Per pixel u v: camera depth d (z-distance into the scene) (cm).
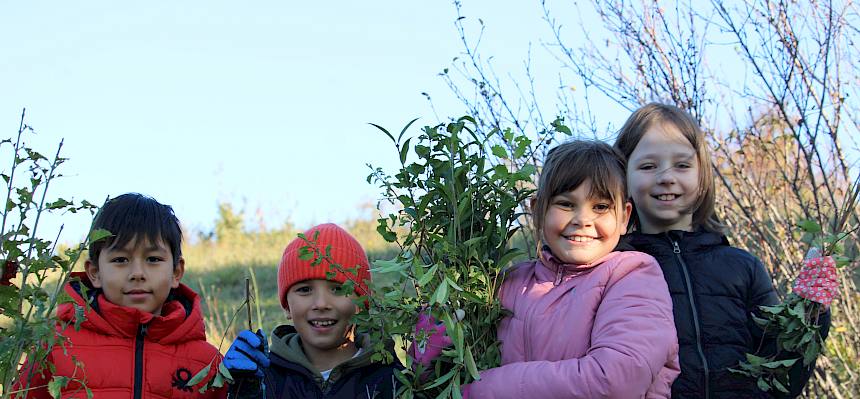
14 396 288
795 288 312
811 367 322
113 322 319
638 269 299
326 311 333
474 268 298
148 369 319
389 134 296
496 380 282
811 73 460
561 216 302
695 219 361
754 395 317
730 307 326
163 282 328
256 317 760
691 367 317
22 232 271
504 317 305
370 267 329
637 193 353
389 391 320
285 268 341
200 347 336
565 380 271
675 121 352
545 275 310
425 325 294
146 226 323
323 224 350
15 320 276
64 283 274
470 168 296
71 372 311
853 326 450
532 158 437
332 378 324
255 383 297
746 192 505
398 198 298
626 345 276
